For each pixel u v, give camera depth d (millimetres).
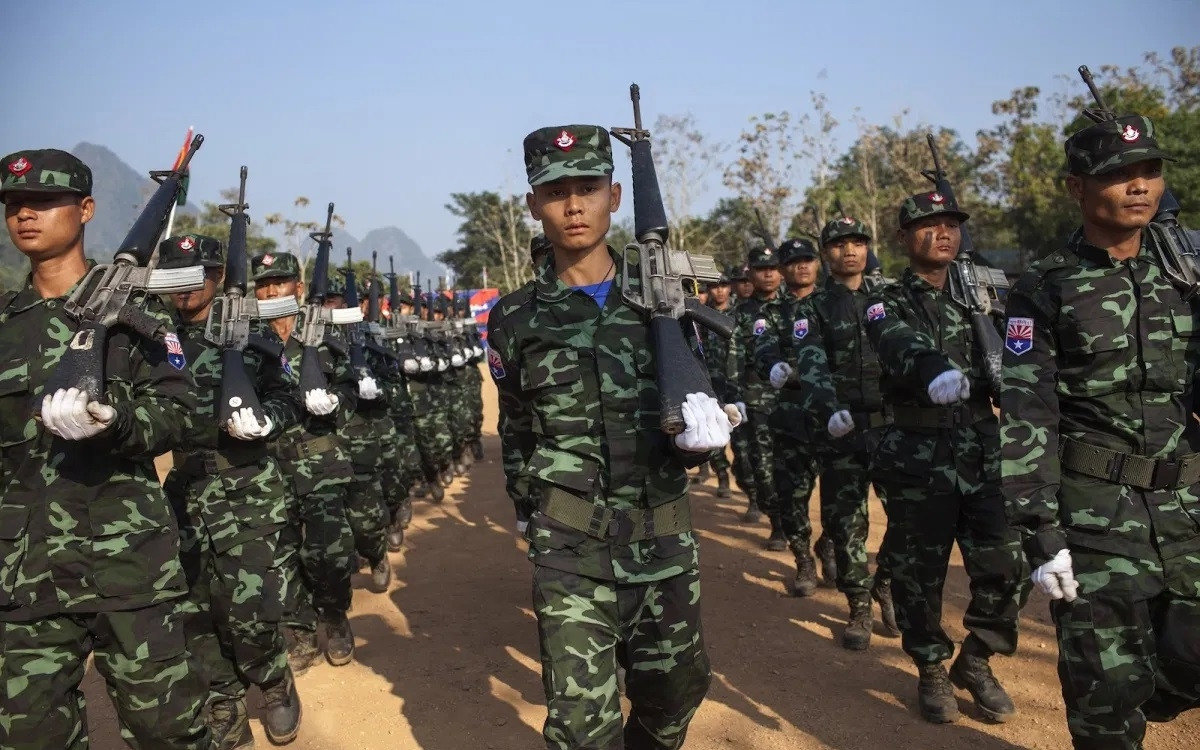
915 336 4555
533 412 3287
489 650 5781
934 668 4539
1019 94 35688
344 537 5559
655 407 3152
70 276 3455
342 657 5570
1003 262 44000
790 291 7145
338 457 5648
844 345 5965
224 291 4621
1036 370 3271
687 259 3291
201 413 4445
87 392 2975
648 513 3119
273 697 4523
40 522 3178
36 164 3322
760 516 9258
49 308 3332
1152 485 3176
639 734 3268
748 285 10352
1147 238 3322
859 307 6000
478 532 9383
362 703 4973
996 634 4426
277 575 4500
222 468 4461
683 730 3248
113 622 3230
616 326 3191
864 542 5652
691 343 3281
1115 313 3203
